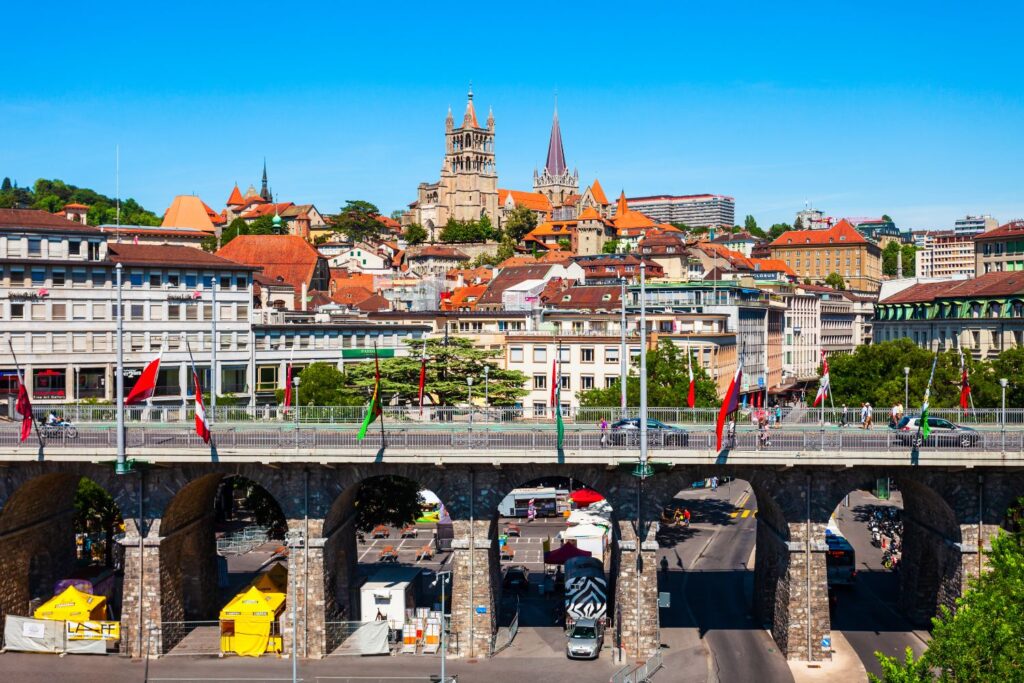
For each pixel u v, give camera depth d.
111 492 64.50
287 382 84.69
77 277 115.31
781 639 65.62
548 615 75.62
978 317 148.62
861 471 63.19
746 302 170.50
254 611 65.38
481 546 64.19
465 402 101.94
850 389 123.00
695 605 77.38
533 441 63.53
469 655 64.69
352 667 63.06
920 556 71.06
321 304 172.25
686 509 113.44
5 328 111.06
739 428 68.56
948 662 46.75
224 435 65.12
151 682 59.97
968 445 61.69
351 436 64.88
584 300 170.62
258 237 194.75
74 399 115.00
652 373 116.56
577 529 87.19
